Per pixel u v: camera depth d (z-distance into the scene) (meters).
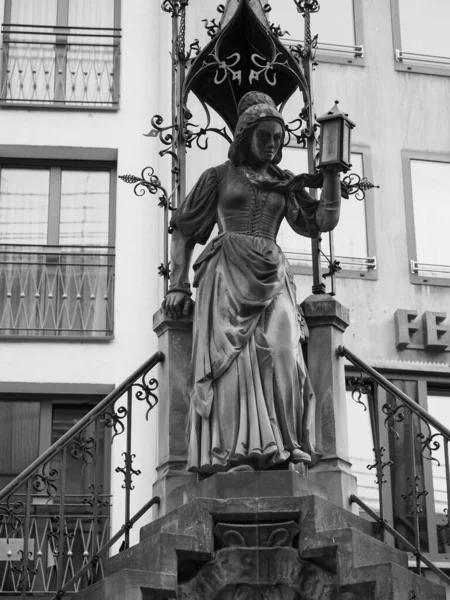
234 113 12.41
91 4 19.14
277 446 10.09
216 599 9.95
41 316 17.86
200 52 11.73
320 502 9.88
